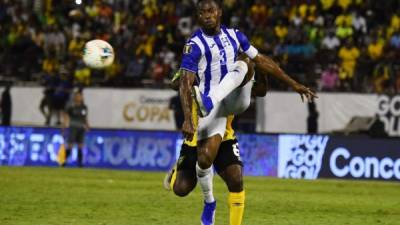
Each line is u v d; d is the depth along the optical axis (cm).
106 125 6525
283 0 7294
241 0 7325
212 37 2112
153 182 4453
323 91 6291
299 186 4541
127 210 3019
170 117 6425
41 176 4691
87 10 7425
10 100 6450
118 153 5791
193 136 2069
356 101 6238
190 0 7419
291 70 6531
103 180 4509
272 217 2906
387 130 6188
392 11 7188
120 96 6506
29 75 6919
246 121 6303
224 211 3053
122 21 7400
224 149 2181
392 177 5278
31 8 7712
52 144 5881
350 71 6488
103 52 2359
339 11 7212
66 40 7181
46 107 6494
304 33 6819
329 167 5362
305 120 6288
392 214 3131
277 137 5491
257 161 5531
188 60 2091
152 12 7319
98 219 2719
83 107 5669
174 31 7019
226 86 2042
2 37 7294
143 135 5744
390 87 6388
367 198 3850
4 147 5966
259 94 2323
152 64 6769
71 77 6725
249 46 2153
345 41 6794
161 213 2942
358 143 5331
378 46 6688
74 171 5269
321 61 6594
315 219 2880
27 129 5938
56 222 2617
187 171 2248
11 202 3206
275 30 6981
